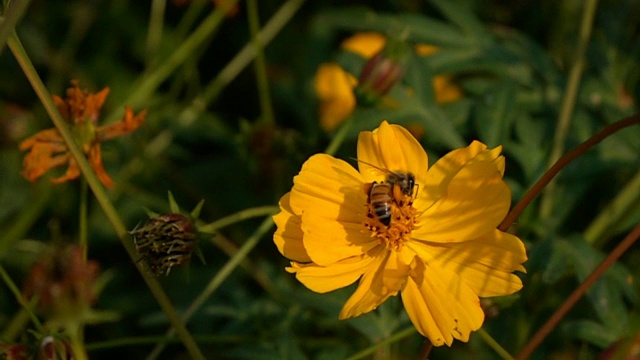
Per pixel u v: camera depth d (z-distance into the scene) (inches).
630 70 18.2
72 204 19.4
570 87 16.9
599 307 15.1
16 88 20.9
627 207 16.7
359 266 13.5
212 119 19.7
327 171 13.6
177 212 14.0
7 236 17.7
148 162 19.3
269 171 18.3
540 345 16.4
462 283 13.1
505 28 19.6
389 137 13.7
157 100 19.4
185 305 16.9
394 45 16.1
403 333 14.5
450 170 13.6
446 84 19.6
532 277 16.1
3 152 19.6
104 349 18.6
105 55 21.6
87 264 15.3
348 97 19.7
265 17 21.7
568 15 19.7
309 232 13.1
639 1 18.8
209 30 19.2
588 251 15.5
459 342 17.0
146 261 13.7
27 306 14.0
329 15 19.3
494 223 13.1
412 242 13.5
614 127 13.1
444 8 18.3
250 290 18.5
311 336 16.9
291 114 20.8
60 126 13.2
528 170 16.7
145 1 22.0
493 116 16.9
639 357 14.0
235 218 15.4
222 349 17.3
